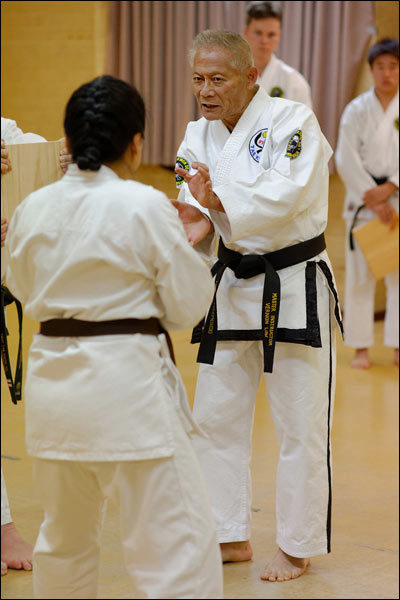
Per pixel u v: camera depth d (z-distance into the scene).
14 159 4.15
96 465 3.63
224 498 5.23
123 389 3.53
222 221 4.86
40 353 3.68
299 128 4.82
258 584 5.01
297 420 5.01
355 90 13.58
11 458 7.23
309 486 5.03
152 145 14.23
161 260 3.55
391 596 4.87
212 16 13.69
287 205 4.64
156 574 3.62
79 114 3.65
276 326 4.86
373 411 9.04
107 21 14.33
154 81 14.05
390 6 13.67
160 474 3.59
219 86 4.72
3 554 5.18
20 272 3.73
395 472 7.17
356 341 11.08
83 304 3.55
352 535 5.84
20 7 15.04
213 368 5.17
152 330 3.68
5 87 15.42
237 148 4.92
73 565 3.89
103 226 3.53
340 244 14.16
